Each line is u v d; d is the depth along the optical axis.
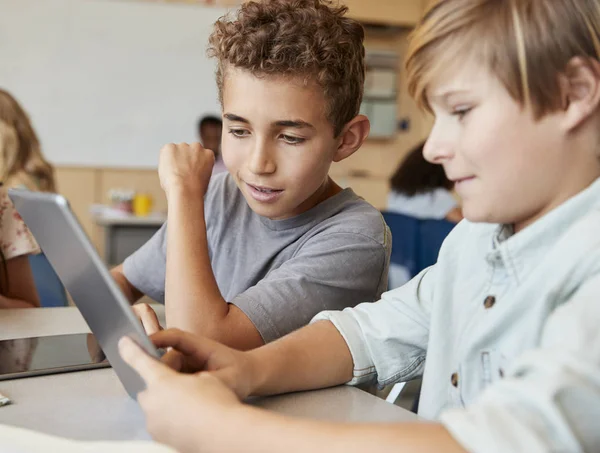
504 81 0.53
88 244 0.58
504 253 0.63
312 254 1.10
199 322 0.93
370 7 5.71
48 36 5.11
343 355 0.79
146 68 5.34
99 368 0.83
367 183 5.81
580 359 0.44
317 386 0.77
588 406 0.44
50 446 0.48
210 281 0.96
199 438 0.54
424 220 2.52
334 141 1.06
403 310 0.82
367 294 1.13
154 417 0.57
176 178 1.05
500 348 0.64
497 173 0.55
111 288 0.60
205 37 5.42
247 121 0.99
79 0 5.13
